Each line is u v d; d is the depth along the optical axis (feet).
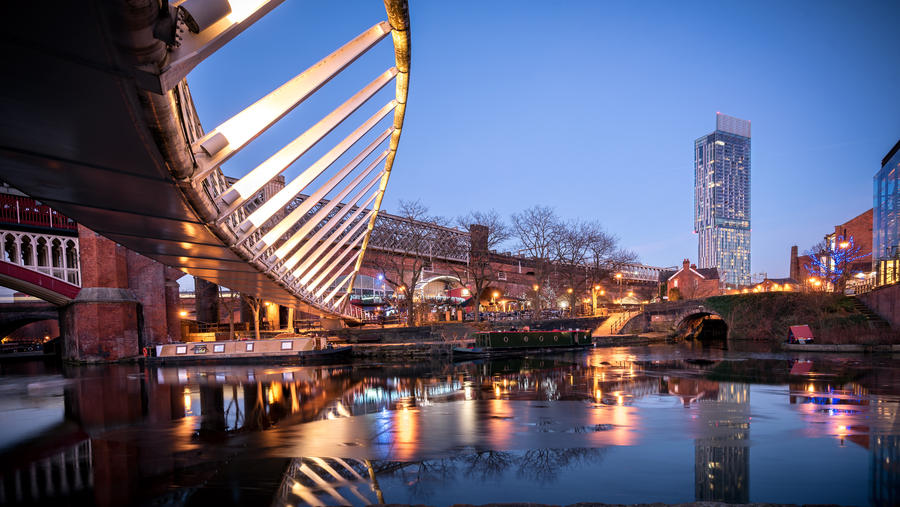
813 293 176.35
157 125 20.31
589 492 31.68
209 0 16.03
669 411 57.26
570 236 218.38
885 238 160.76
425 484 33.50
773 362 108.78
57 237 138.51
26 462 41.68
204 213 33.45
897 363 101.55
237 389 85.10
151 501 31.71
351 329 165.78
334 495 31.73
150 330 149.89
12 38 13.87
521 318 210.38
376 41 32.68
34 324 265.54
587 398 67.72
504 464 37.73
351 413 60.85
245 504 30.58
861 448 40.57
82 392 84.99
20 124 19.63
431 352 142.51
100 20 13.21
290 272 83.05
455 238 238.07
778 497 30.50
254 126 28.76
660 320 209.05
